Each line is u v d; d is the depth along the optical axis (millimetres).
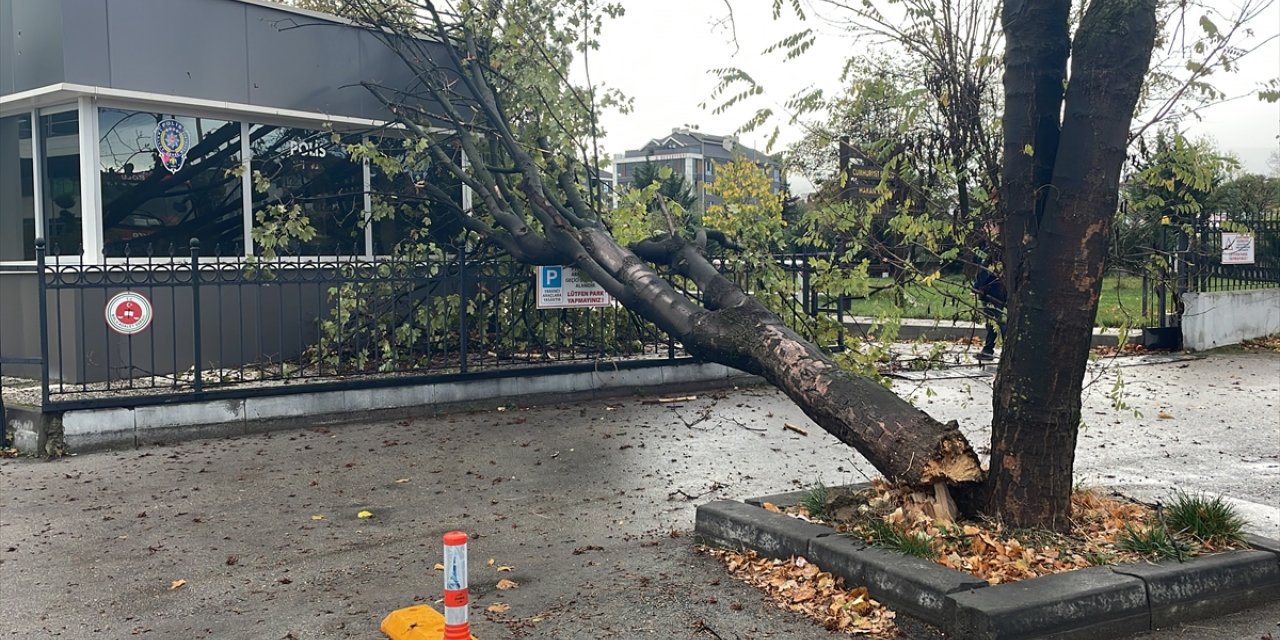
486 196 11156
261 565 5969
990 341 14609
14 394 10062
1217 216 15477
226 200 12016
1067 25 5535
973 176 6246
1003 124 5668
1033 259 5441
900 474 5625
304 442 9398
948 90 6059
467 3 11453
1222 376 13406
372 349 11703
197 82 11539
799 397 6359
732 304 7809
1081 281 5336
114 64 10898
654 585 5488
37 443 8867
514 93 11922
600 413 10906
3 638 4914
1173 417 10484
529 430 9961
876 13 6121
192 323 11570
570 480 7969
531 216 11719
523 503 7305
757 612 5059
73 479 8039
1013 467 5500
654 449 9078
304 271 10633
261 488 7754
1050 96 5516
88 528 6734
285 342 12312
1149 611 4789
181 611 5246
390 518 6945
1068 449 5512
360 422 10344
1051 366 5402
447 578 4008
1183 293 15914
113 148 11117
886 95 6410
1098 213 5301
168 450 9070
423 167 12398
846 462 8531
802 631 4809
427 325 11117
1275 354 15594
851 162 6926
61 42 10562
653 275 8727
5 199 11836
